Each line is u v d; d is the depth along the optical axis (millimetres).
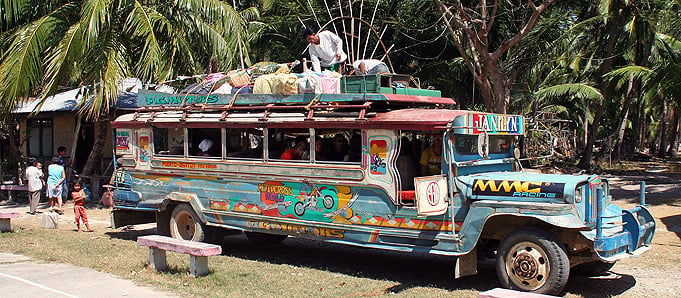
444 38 20219
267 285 7355
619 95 33656
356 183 7734
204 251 7332
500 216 7117
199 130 9906
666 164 31906
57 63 13195
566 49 23328
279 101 8453
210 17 15727
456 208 7145
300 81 8250
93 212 14609
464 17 15586
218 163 9102
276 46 22234
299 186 8312
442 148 7176
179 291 7082
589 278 7691
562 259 6445
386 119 7406
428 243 7273
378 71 8844
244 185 8898
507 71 18828
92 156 16328
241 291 7078
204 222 9328
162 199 9883
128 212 10719
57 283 7465
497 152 8109
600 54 25969
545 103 26156
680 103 17562
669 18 22922
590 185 6605
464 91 21688
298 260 9062
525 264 6664
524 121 8883
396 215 7461
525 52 18188
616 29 23703
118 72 14016
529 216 6570
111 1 13781
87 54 13812
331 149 8539
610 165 28641
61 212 14336
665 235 10562
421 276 7949
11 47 14039
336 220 7969
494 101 15633
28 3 15172
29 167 14500
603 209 7051
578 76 28109
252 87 9188
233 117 8797
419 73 21875
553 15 17359
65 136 19391
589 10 24047
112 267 8273
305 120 8016
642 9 23266
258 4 24594
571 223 6359
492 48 19016
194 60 16578
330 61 9781
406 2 20141
